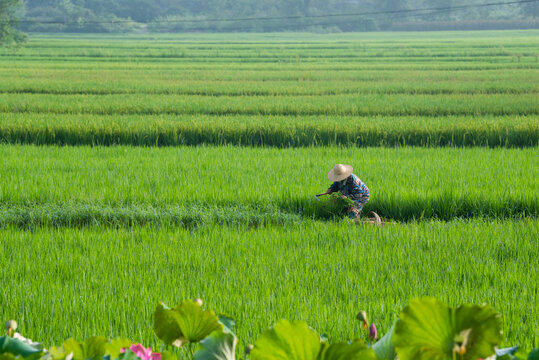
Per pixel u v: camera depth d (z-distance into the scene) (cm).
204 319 322
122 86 6488
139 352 312
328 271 1168
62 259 1251
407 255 1291
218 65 10556
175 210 1750
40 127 3359
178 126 3388
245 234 1499
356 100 5078
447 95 5488
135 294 989
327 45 17000
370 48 15662
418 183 2073
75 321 859
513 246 1355
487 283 1090
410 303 243
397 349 243
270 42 19212
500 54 13162
